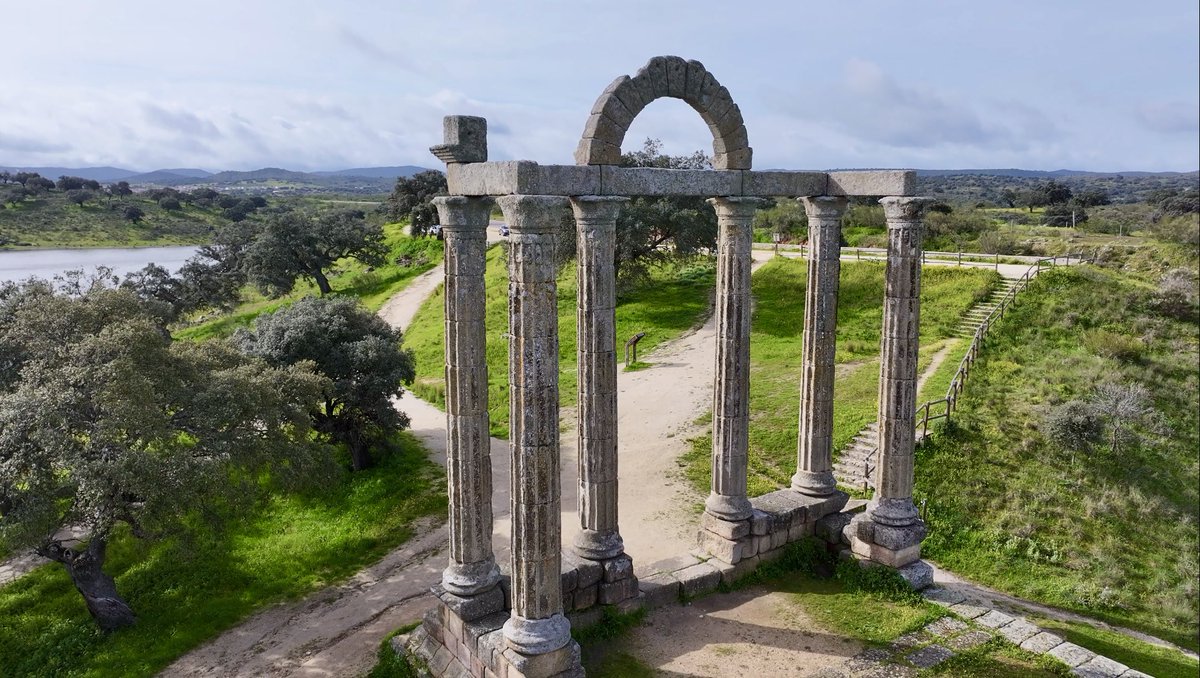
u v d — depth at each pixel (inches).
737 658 534.0
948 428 1007.6
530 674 454.9
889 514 633.0
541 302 436.8
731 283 599.2
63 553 759.7
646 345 1640.0
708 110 541.6
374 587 812.6
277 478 869.2
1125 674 515.5
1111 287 1551.4
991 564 807.7
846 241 2402.8
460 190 470.3
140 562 898.7
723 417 628.7
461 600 515.5
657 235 1964.8
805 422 693.9
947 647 545.6
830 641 555.8
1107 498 920.3
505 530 920.3
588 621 556.4
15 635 771.4
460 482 509.0
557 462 458.3
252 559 892.6
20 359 877.8
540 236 432.5
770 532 657.0
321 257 2625.5
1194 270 1768.0
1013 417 1062.4
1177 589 793.6
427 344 1857.8
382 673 575.8
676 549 778.2
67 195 5339.6
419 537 929.5
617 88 479.2
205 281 2421.3
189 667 682.2
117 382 745.0
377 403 1143.6
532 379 441.1
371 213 5821.9
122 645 738.2
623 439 1122.7
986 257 1937.7
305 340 1158.3
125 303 935.7
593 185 477.7
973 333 1393.9
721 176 551.2
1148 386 1200.8
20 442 729.0
